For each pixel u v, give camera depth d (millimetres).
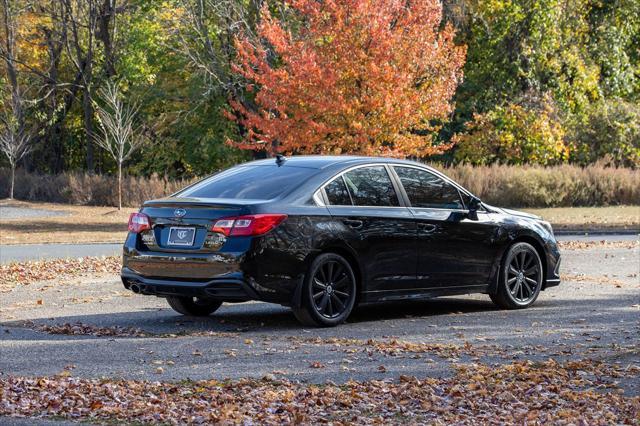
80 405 6781
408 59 30672
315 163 11234
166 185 47031
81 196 47406
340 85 30297
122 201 46844
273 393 7152
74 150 59156
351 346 9445
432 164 45406
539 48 49344
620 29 52938
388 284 11195
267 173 11148
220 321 11266
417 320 11375
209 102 51312
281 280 10383
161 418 6402
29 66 53875
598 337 9992
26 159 56781
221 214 10359
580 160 47875
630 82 53469
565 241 25250
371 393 7191
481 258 12000
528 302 12539
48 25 54750
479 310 12305
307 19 34781
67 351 9133
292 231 10445
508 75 49844
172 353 9023
